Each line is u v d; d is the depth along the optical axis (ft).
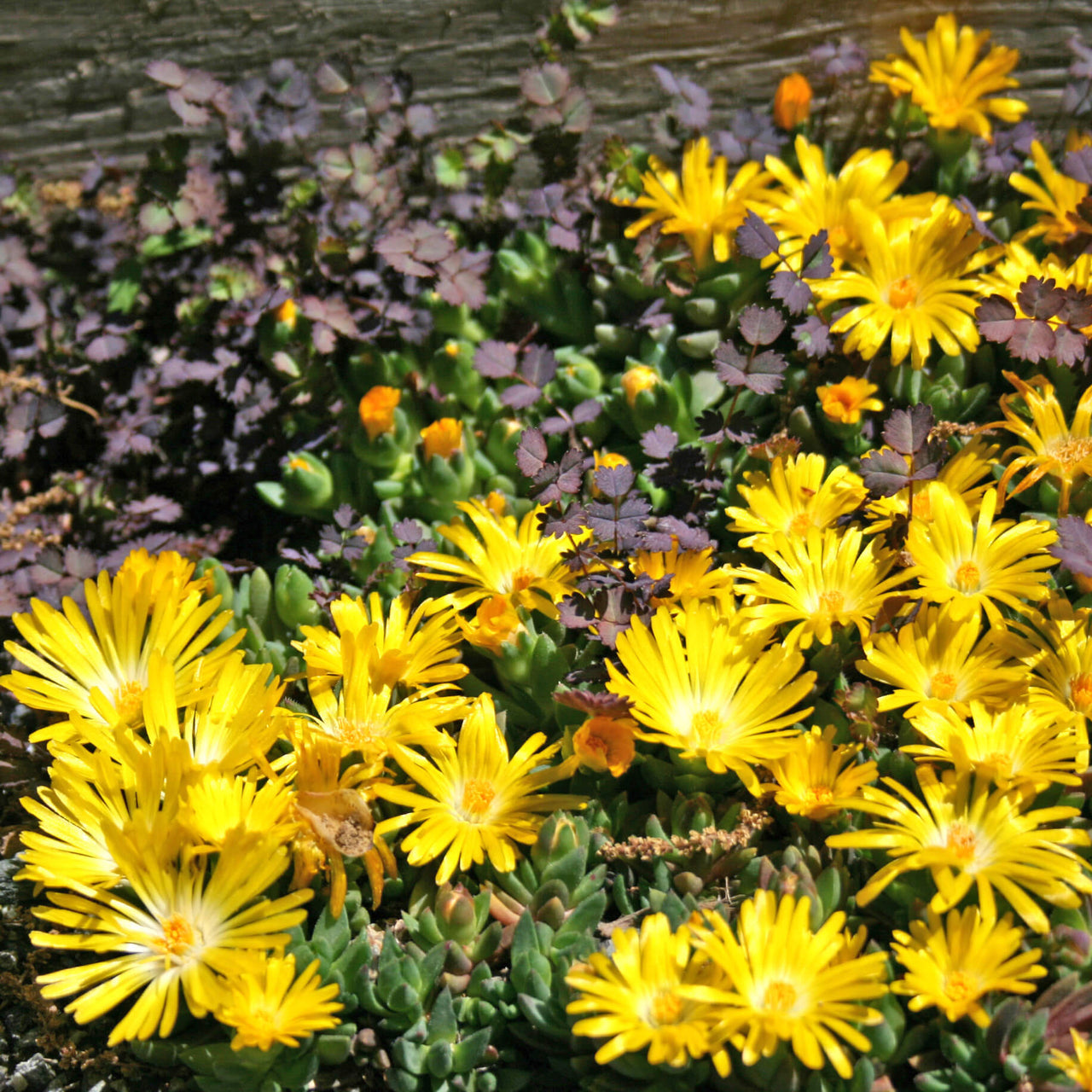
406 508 1.79
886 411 1.77
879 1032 1.49
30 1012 1.63
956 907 1.55
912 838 1.53
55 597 1.73
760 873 1.55
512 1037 1.56
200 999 1.51
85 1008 1.51
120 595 1.66
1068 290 1.73
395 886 1.61
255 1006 1.51
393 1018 1.55
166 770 1.56
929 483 1.66
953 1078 1.50
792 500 1.69
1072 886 1.55
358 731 1.61
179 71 1.90
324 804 1.55
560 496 1.66
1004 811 1.54
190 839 1.56
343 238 1.88
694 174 1.84
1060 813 1.53
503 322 1.89
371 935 1.60
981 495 1.69
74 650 1.65
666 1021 1.49
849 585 1.65
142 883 1.55
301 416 1.85
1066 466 1.68
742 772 1.56
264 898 1.57
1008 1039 1.49
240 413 1.84
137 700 1.65
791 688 1.60
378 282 1.85
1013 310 1.71
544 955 1.56
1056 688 1.62
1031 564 1.62
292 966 1.52
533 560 1.69
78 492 1.88
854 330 1.76
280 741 1.64
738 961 1.49
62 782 1.59
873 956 1.49
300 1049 1.53
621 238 1.90
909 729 1.61
